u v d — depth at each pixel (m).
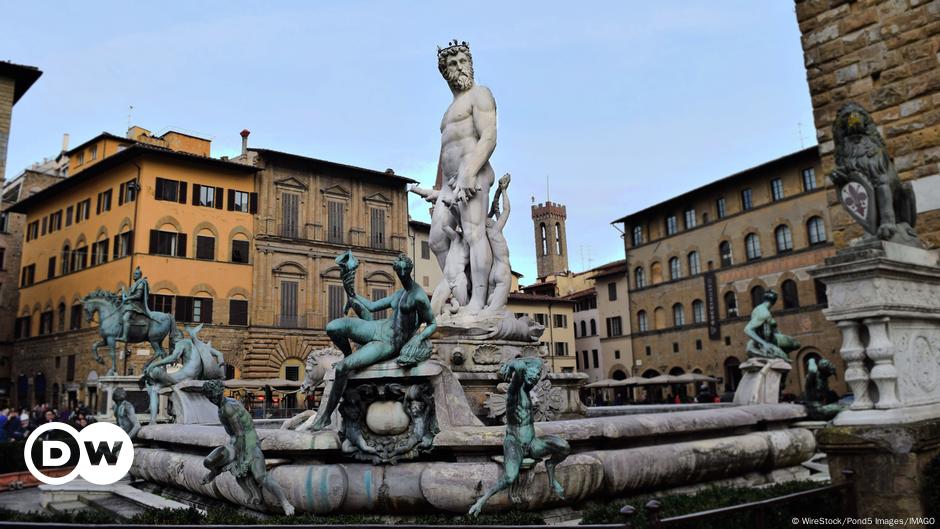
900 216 7.25
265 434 6.65
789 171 51.38
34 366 55.12
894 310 6.23
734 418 8.34
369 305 6.74
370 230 57.44
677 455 7.26
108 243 49.19
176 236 48.00
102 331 28.42
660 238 61.88
